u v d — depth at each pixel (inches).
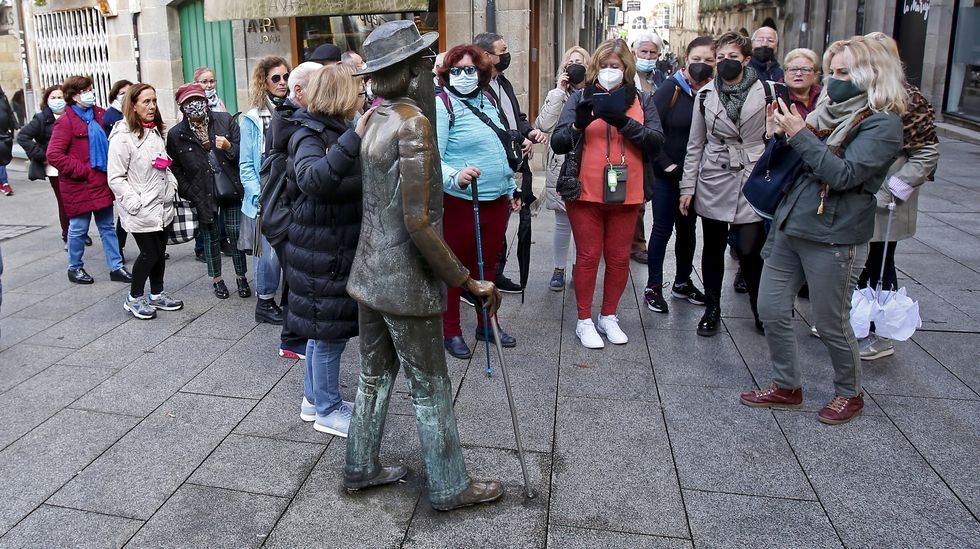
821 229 140.7
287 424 152.6
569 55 223.5
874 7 644.1
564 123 182.1
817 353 183.9
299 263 135.2
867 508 122.3
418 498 127.1
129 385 170.6
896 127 134.6
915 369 173.0
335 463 138.1
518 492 128.1
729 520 120.0
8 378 174.6
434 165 107.9
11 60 641.0
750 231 186.4
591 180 181.0
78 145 240.8
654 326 203.8
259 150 200.2
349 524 120.3
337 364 146.6
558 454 139.7
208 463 138.0
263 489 130.0
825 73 145.3
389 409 156.9
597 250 188.1
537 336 197.5
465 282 115.0
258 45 389.7
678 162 208.2
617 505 124.2
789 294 151.0
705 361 180.5
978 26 548.7
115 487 130.6
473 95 177.5
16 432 149.2
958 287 227.1
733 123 182.9
